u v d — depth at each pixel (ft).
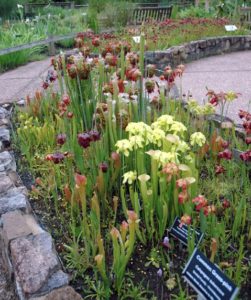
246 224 6.51
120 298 5.22
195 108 8.63
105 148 7.15
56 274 5.41
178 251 5.97
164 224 5.89
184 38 25.77
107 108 7.27
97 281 5.36
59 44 30.17
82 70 8.63
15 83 18.45
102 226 6.65
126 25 33.65
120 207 7.18
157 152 5.51
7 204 7.16
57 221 6.96
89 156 7.26
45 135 9.88
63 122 9.09
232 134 8.71
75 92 9.19
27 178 8.64
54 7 44.91
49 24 30.17
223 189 7.22
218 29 29.01
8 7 39.60
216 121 9.73
